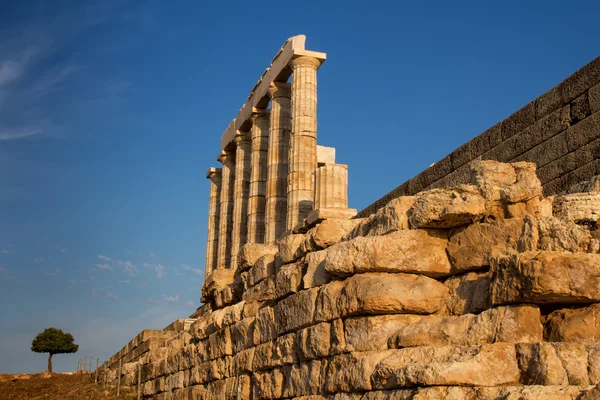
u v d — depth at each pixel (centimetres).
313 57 2797
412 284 1109
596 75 1278
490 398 852
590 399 740
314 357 1268
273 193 2945
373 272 1141
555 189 1340
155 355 2883
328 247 1363
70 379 4975
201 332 2125
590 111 1284
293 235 1538
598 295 907
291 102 2812
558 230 980
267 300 1645
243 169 3475
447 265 1113
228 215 3669
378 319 1117
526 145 1430
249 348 1677
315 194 2306
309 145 2736
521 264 933
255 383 1599
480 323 968
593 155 1262
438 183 1678
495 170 1081
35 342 7356
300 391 1321
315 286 1334
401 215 1159
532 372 870
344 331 1184
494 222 1057
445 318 1034
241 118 3425
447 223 1101
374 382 1021
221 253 3622
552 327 929
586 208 1023
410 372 934
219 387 1880
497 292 966
